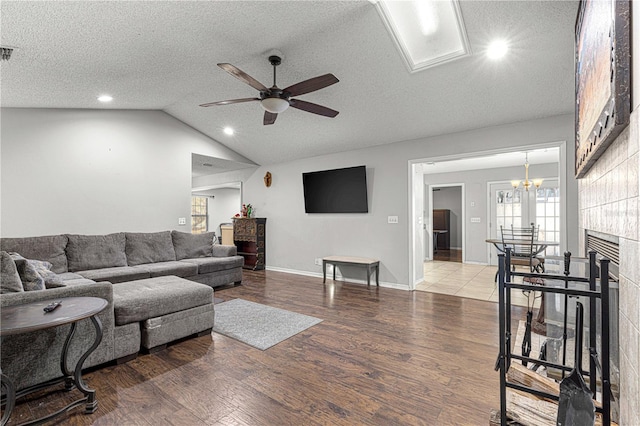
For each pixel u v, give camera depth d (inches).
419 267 208.5
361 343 109.0
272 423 67.1
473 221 299.6
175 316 107.1
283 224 251.8
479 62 118.0
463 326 125.6
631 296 41.3
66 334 82.1
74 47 99.9
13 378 73.7
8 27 84.4
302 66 129.5
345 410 71.6
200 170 291.1
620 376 47.0
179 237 197.9
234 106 181.8
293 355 99.8
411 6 98.8
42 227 155.1
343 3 92.5
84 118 169.2
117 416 69.1
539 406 54.9
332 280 216.1
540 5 88.9
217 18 95.1
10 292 77.1
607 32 46.1
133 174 187.0
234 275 197.0
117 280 147.6
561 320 72.1
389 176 196.5
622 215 46.1
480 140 164.1
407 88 140.7
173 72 133.1
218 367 91.8
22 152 150.3
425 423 67.0
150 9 86.0
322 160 228.1
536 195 268.5
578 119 80.7
